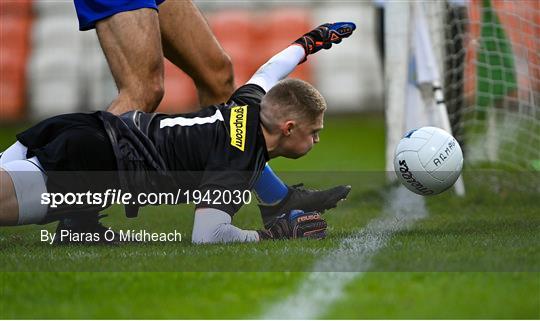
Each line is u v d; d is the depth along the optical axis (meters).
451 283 9.28
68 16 54.84
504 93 23.31
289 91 13.23
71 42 54.53
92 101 54.38
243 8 54.62
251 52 53.09
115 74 16.00
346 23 16.16
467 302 8.50
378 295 8.90
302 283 9.52
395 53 20.02
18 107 53.50
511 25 23.45
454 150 14.21
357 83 53.81
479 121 23.53
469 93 23.55
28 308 8.68
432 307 8.36
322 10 54.09
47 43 54.56
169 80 52.84
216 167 12.92
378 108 53.78
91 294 9.26
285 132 13.24
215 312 8.42
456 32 23.05
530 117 23.41
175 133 13.36
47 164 12.91
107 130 13.22
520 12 23.47
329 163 31.72
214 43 17.83
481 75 23.28
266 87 14.55
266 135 13.34
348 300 8.74
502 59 23.16
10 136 43.19
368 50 53.81
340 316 8.18
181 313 8.39
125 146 13.19
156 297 9.05
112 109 15.68
